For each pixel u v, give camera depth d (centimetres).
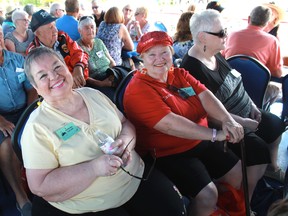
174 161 165
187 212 164
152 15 623
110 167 119
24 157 124
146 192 143
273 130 217
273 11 318
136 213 141
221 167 175
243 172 161
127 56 399
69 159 126
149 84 158
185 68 192
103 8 593
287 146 277
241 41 265
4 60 217
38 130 124
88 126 134
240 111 207
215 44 186
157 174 153
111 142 129
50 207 136
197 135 153
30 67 128
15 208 195
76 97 139
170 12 618
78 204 131
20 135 142
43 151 122
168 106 158
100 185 129
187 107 168
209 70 191
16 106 225
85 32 305
